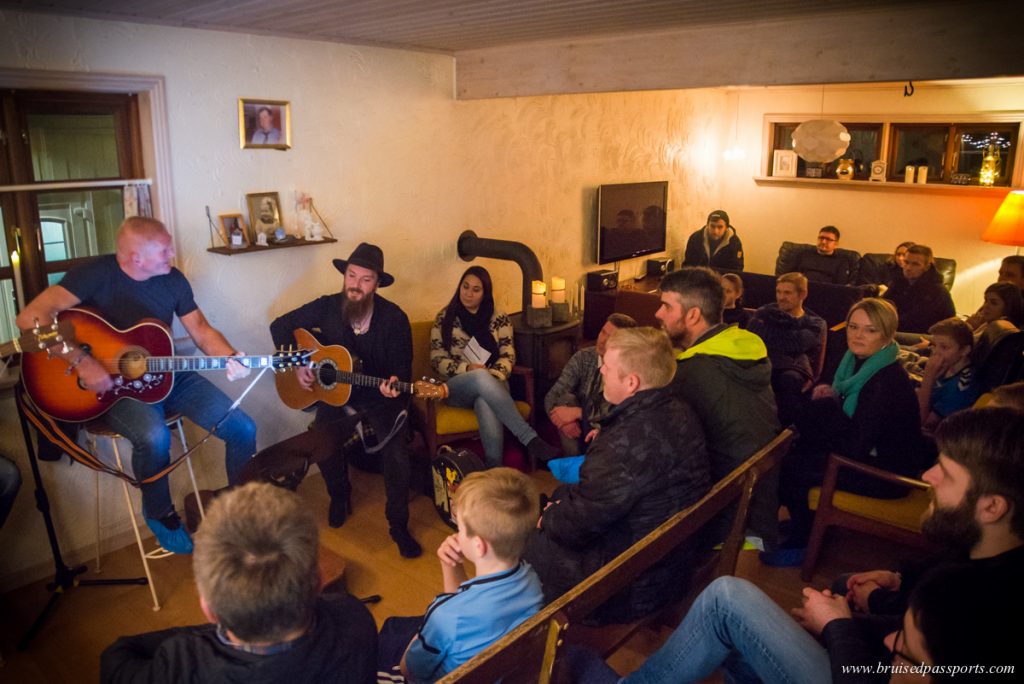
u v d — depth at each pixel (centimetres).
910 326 579
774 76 324
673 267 701
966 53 276
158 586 316
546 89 407
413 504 388
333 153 401
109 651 133
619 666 262
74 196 324
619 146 610
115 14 305
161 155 337
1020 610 129
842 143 605
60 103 313
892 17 290
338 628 135
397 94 423
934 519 159
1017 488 146
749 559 332
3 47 284
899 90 682
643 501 217
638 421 216
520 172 517
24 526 313
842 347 450
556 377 466
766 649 173
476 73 439
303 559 123
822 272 705
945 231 688
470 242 478
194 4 284
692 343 267
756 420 250
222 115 354
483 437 389
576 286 595
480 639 171
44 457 301
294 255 394
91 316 272
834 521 302
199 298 361
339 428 352
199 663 124
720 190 790
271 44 365
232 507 125
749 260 798
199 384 316
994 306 422
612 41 371
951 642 130
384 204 432
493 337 426
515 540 173
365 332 362
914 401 295
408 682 188
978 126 659
